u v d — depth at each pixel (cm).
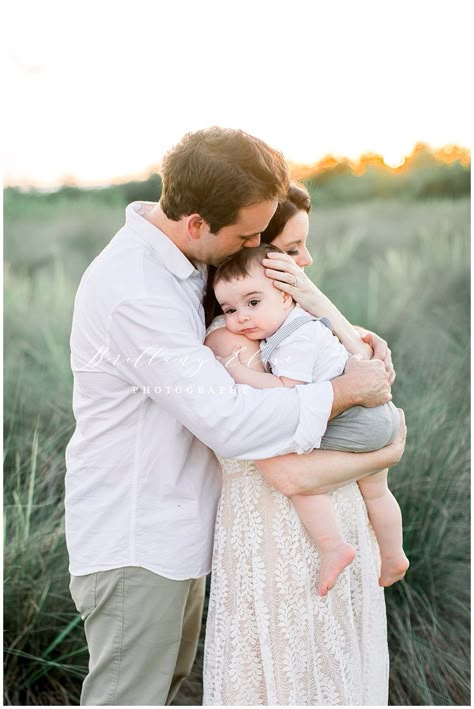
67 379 313
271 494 171
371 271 424
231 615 173
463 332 356
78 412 173
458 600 257
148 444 165
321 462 168
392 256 421
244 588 172
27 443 285
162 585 166
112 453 167
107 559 166
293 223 189
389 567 193
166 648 170
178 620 170
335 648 174
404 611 252
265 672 169
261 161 159
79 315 167
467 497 275
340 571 166
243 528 173
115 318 158
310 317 177
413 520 260
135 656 169
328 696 174
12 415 291
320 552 171
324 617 173
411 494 265
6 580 238
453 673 238
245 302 172
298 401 160
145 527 165
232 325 174
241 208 159
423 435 279
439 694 235
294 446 160
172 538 167
